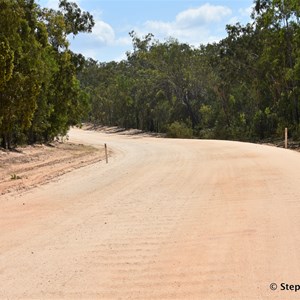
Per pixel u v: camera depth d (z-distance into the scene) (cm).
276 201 895
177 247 633
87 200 1141
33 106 2681
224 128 5181
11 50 2373
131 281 509
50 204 1123
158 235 710
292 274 488
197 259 569
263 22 4222
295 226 687
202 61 6191
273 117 4394
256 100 5097
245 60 4875
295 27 3928
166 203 997
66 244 702
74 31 4238
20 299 479
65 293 487
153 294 466
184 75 6369
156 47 6506
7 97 2455
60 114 4003
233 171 1480
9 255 664
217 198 1005
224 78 5200
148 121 7819
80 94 4578
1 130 2562
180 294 460
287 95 4253
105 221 853
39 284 522
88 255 627
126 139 5431
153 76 7075
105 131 8788
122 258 600
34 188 1489
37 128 3497
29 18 3094
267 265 523
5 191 1443
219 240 650
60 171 2031
